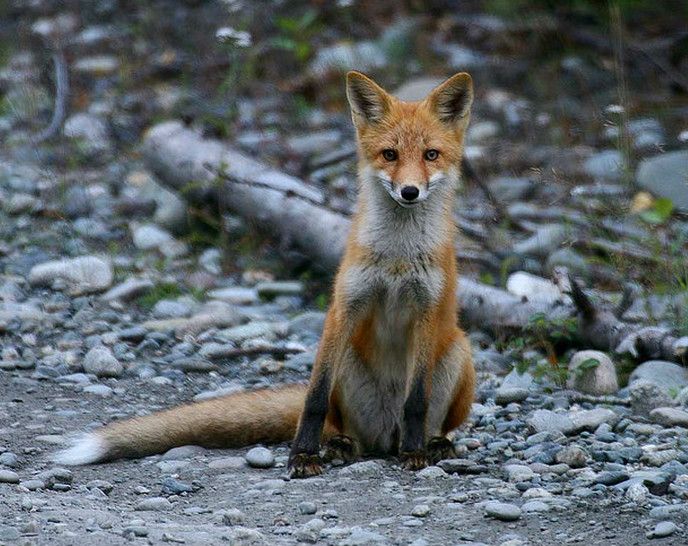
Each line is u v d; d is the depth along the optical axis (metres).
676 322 11.88
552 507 7.50
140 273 14.65
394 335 9.01
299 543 6.89
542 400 10.44
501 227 15.20
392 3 25.77
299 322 12.82
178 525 7.20
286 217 14.65
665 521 7.12
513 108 20.98
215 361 11.83
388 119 8.99
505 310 12.24
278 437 9.38
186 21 25.67
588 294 12.59
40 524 7.07
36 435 9.37
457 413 9.28
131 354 11.87
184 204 16.34
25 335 12.33
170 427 9.15
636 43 22.78
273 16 25.11
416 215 8.68
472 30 24.61
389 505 7.72
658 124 19.62
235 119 19.94
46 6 26.62
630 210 15.37
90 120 20.73
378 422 9.23
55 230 16.22
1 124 21.05
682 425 9.48
